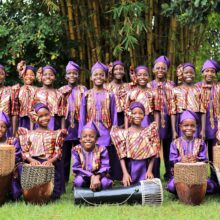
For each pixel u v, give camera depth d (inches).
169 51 359.3
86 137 195.6
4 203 186.7
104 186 186.1
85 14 366.6
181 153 201.0
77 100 240.8
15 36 368.2
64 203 188.5
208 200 194.7
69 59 378.0
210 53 454.6
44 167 181.9
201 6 229.8
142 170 200.8
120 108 237.5
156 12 359.9
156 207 179.0
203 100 229.6
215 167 193.0
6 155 180.7
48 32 359.9
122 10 327.6
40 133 198.7
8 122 200.2
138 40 358.0
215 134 221.6
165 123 240.5
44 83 233.5
